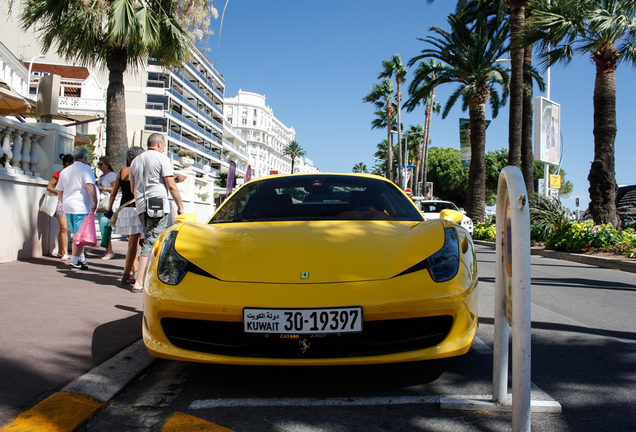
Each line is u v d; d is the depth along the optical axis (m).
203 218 15.43
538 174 49.25
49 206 6.18
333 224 2.90
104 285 4.68
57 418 1.94
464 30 17.86
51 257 6.40
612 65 10.42
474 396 2.17
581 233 9.44
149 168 4.32
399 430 1.89
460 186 49.94
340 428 1.91
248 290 2.16
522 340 1.68
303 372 2.57
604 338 3.30
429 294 2.15
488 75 17.56
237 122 134.88
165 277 2.31
